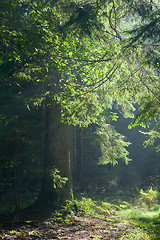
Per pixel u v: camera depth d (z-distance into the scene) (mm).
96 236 7824
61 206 11602
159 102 7133
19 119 11672
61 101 8656
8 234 7895
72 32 6504
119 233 8164
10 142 11344
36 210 11086
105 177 20859
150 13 6059
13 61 9750
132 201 16156
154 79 7094
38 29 7926
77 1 6496
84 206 12070
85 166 20281
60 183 11203
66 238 7793
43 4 7668
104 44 7047
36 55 8852
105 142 15078
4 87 11078
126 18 7191
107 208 13055
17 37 7285
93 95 8109
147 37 5766
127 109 12695
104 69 7621
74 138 19000
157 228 7820
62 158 12383
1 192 14820
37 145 12953
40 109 13023
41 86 11883
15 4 8352
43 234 8219
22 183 16766
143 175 25328
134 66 7031
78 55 8445
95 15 6027
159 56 6145
